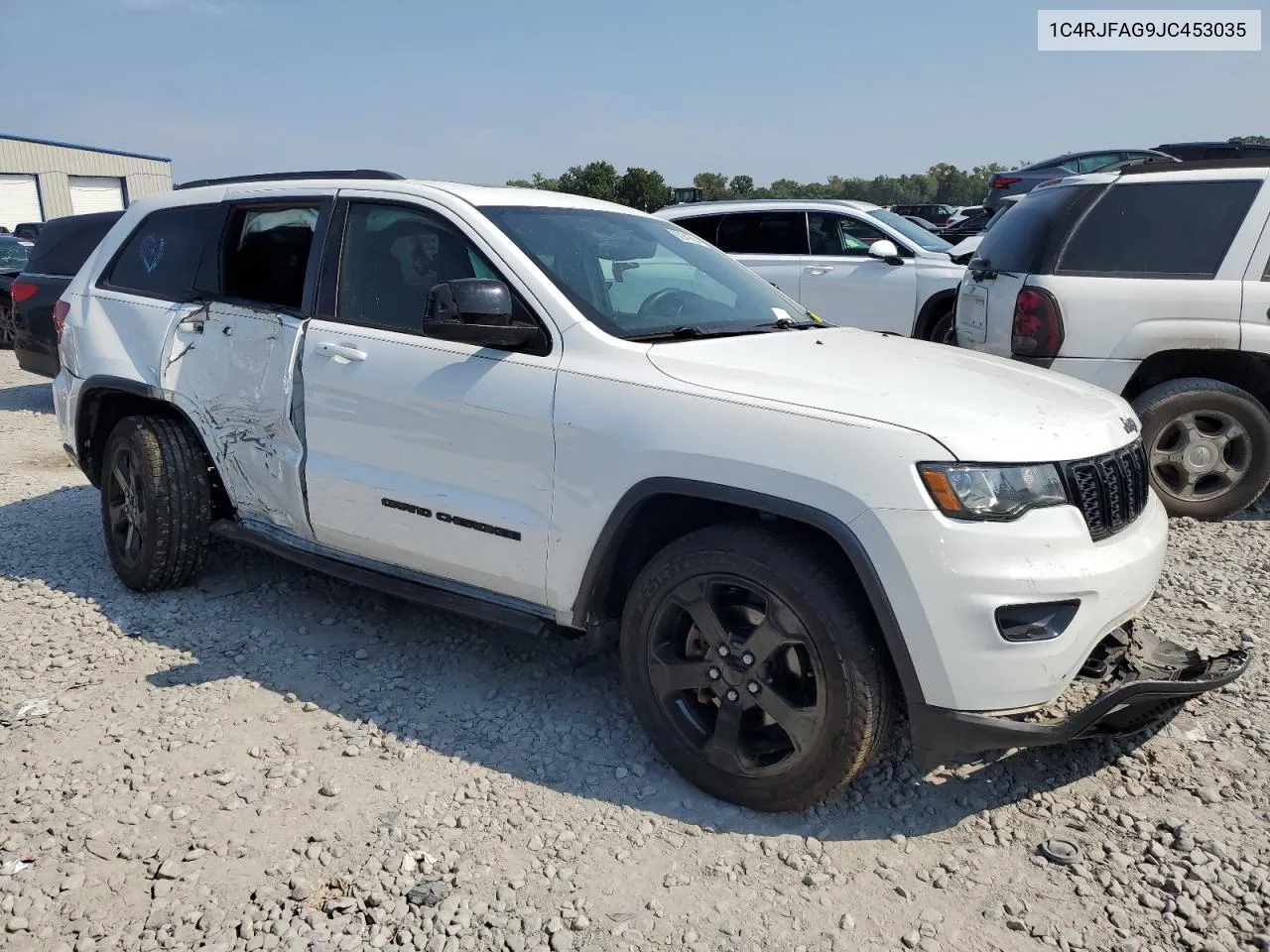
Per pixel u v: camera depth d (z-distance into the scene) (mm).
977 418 2840
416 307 3762
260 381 4133
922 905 2650
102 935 2533
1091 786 3182
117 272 5012
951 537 2664
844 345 3574
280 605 4652
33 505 6375
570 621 3355
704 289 3973
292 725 3566
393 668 4016
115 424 5090
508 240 3588
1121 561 2879
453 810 3059
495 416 3387
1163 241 5566
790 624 2873
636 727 3559
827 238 9867
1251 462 5531
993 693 2705
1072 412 3080
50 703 3711
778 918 2598
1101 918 2600
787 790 2953
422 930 2551
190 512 4578
